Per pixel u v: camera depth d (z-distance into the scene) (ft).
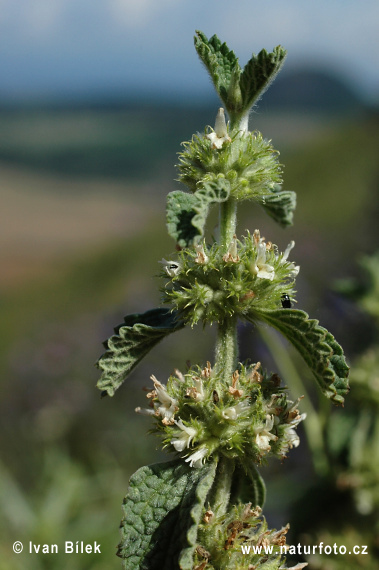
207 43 0.47
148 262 3.67
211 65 0.47
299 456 1.05
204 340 1.62
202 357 1.60
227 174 0.46
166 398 0.46
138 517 0.44
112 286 3.54
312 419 0.79
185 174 0.47
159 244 3.81
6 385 1.72
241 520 0.46
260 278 0.47
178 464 0.45
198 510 0.41
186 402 0.46
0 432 1.59
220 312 0.47
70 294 3.76
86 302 3.45
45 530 0.97
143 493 0.44
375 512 0.77
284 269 0.47
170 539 0.43
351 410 0.81
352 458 0.78
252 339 1.09
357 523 0.78
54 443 1.55
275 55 0.45
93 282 3.79
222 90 0.47
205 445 0.45
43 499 1.05
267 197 0.49
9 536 0.99
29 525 0.99
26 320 3.44
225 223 0.47
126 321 0.49
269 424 0.45
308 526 0.80
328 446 0.79
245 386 0.46
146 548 0.43
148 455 1.46
